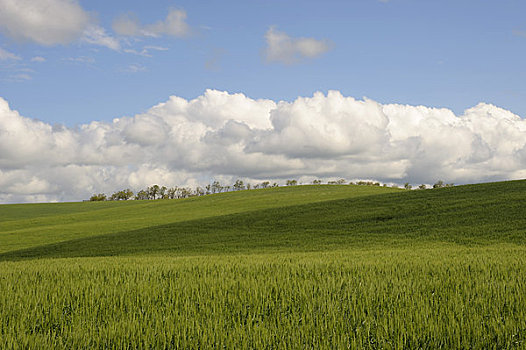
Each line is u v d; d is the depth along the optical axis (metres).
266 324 5.71
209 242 31.56
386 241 26.86
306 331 5.36
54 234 47.12
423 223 31.44
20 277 10.59
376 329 5.39
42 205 109.44
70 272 11.32
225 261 13.69
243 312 6.38
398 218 34.72
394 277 8.84
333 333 5.27
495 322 5.43
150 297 7.46
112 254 28.73
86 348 5.16
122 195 163.75
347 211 40.75
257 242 30.38
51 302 7.42
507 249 16.48
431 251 16.73
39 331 5.78
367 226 33.12
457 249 17.62
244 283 8.35
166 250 29.08
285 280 8.67
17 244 41.53
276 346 4.96
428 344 4.97
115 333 5.49
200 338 5.21
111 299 7.43
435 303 6.40
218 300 7.12
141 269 11.40
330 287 7.78
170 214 63.22
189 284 8.53
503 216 29.78
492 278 8.21
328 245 26.92
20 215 93.56
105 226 51.56
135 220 56.88
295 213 42.66
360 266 10.62
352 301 6.76
